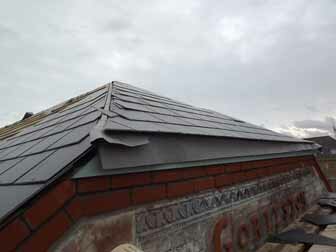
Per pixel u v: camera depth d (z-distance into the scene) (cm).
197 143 238
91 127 190
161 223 200
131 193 178
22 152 248
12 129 558
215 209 268
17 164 207
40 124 394
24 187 141
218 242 255
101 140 141
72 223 138
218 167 285
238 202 313
